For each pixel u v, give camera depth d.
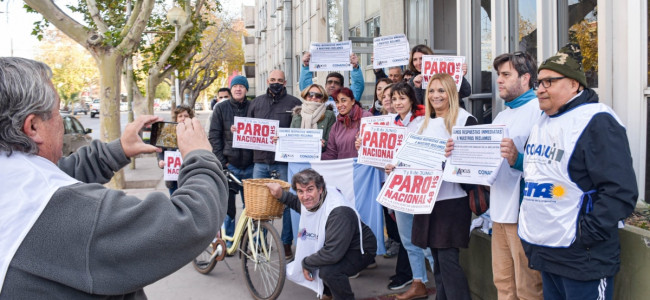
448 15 8.90
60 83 52.31
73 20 10.66
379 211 5.27
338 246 4.09
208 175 1.57
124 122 36.75
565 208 2.48
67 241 1.27
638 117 3.45
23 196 1.27
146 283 1.35
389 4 10.07
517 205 3.19
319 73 16.48
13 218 1.24
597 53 4.00
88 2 11.15
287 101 6.26
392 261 5.85
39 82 1.38
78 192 1.33
